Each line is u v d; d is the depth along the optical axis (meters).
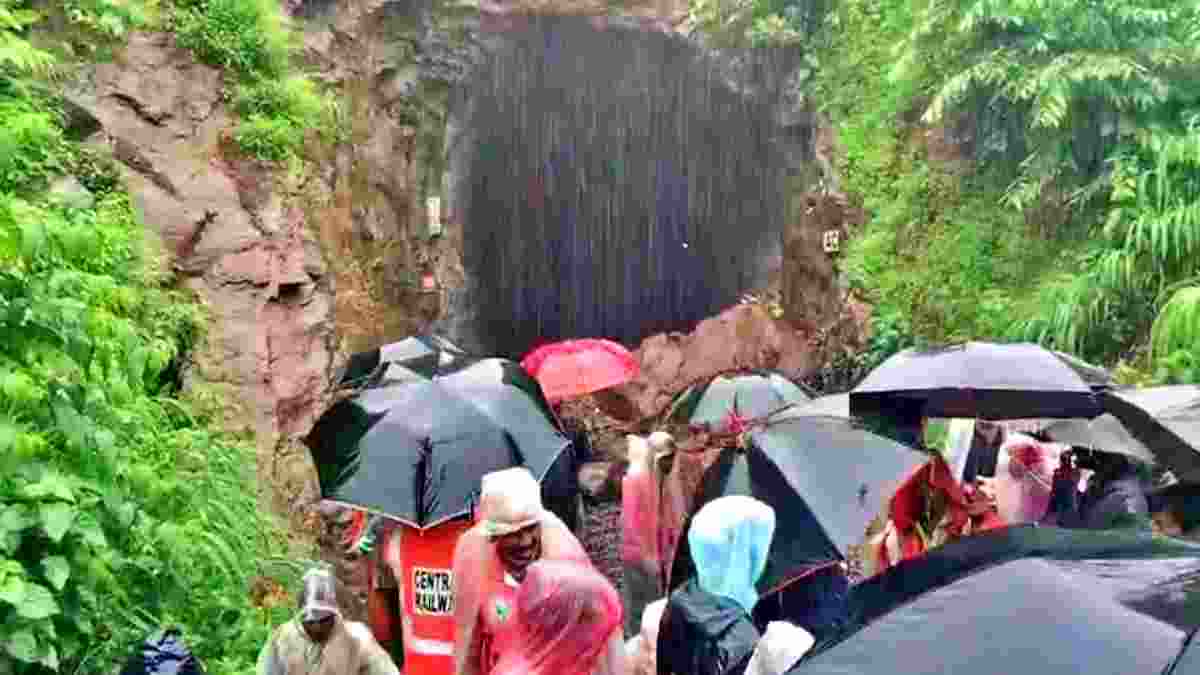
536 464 5.67
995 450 7.21
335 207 11.63
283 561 7.20
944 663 2.33
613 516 13.55
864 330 13.24
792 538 4.60
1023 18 11.40
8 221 5.01
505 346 17.59
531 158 17.34
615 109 17.48
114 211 8.36
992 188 12.64
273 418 8.96
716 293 17.72
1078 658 2.20
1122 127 10.89
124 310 7.52
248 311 9.26
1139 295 10.23
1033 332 10.70
